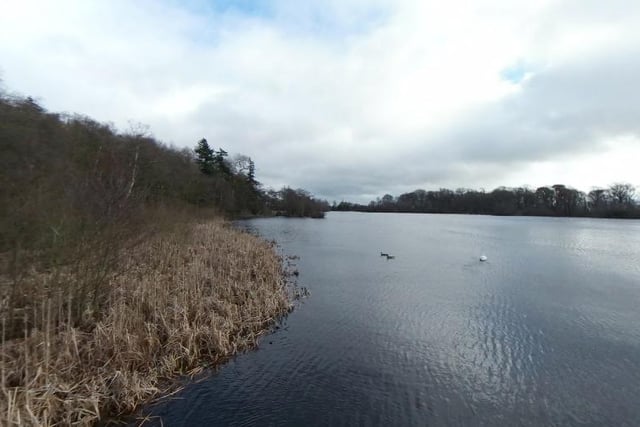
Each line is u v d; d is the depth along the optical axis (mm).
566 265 24250
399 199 169500
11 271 7180
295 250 29266
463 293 16844
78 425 6148
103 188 9109
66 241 7867
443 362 9906
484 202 136875
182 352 8828
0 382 6113
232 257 17984
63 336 7441
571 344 11219
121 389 7047
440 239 41000
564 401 8180
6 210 7031
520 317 13594
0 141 12945
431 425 7207
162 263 13977
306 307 14070
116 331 8125
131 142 25328
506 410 7793
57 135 19391
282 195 93562
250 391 8062
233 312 11336
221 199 57500
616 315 13930
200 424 6855
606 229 59594
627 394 8492
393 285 18094
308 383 8531
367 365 9578
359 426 7074
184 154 54406
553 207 118500
